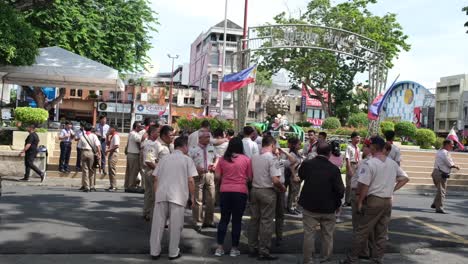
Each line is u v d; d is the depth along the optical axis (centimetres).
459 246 812
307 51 3412
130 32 2441
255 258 668
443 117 6253
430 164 2020
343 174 1627
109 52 2384
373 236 652
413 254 742
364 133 2333
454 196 1661
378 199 621
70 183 1320
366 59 1808
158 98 5450
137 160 1180
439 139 2627
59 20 2127
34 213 850
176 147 652
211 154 813
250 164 676
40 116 1536
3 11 1443
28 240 669
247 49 1670
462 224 1009
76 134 1443
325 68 3409
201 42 6612
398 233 874
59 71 1508
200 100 5719
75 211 893
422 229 928
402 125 2556
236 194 661
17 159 1402
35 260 594
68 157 1431
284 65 3469
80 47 2206
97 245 662
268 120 2553
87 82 1673
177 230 631
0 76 1638
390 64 3369
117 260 615
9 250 623
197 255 666
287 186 1034
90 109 5162
